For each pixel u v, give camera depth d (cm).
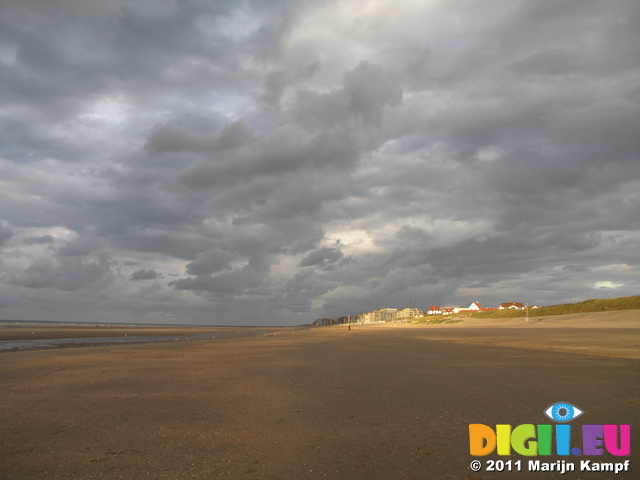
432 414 911
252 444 714
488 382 1338
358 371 1689
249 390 1257
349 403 1043
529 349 2717
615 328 5694
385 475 571
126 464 621
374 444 709
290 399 1107
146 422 870
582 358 2070
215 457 650
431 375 1534
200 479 560
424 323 15275
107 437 762
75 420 894
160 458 646
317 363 2047
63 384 1402
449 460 630
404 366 1852
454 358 2198
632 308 8450
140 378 1538
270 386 1328
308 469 595
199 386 1341
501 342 3562
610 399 1040
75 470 598
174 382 1430
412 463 618
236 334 8381
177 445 711
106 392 1238
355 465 610
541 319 9538
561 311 10100
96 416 929
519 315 11400
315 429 804
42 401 1106
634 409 930
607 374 1490
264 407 1009
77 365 2028
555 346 2897
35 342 4700
